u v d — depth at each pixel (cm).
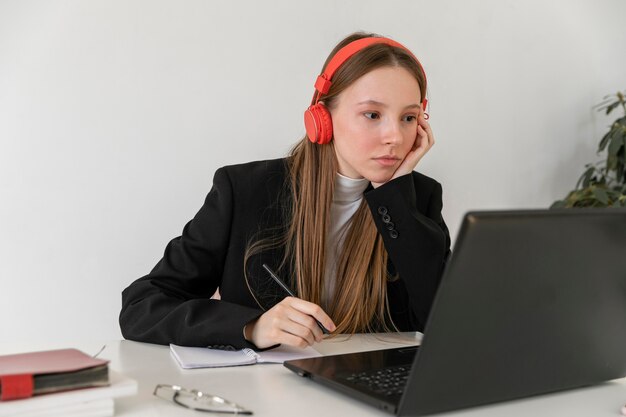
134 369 107
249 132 215
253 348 118
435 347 73
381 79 137
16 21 187
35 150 190
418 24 238
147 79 201
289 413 83
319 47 222
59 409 76
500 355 80
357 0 227
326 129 146
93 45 194
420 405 77
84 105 195
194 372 105
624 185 259
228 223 160
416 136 151
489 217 71
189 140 207
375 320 160
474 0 248
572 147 275
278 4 215
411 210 141
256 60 213
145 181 203
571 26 270
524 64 260
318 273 158
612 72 281
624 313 90
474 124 252
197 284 156
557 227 77
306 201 158
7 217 189
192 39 205
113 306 202
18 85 188
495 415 82
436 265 142
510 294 76
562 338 85
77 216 196
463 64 248
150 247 205
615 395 93
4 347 134
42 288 194
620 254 85
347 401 89
